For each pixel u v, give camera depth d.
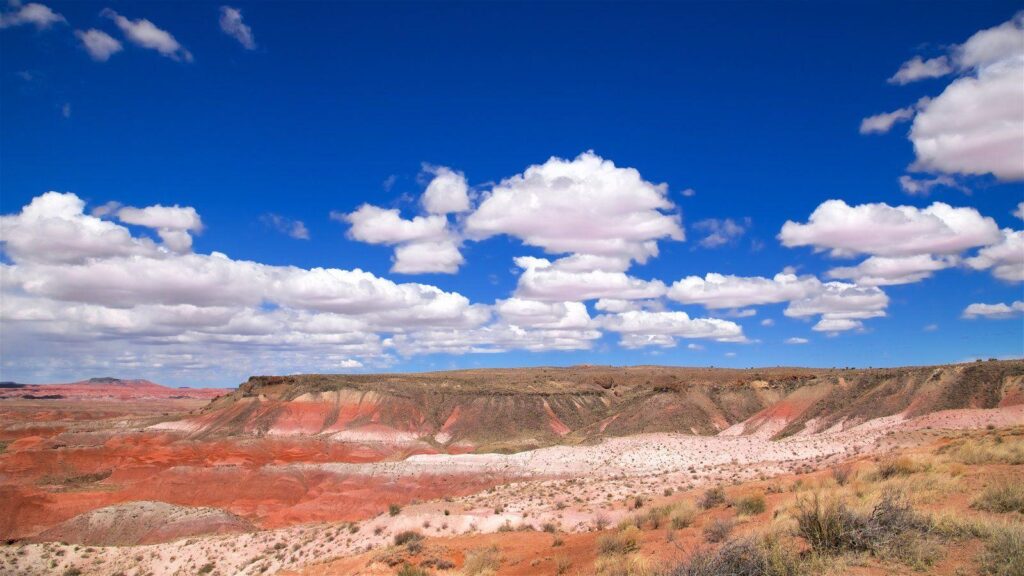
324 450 138.38
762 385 128.38
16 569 58.00
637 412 128.75
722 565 12.26
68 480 125.50
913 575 10.88
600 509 37.81
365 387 170.88
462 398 167.25
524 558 23.92
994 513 14.40
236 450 136.62
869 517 13.20
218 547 55.03
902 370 104.62
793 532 14.55
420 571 23.75
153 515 80.31
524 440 139.50
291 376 185.88
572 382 186.50
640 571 15.26
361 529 43.59
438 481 98.44
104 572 56.84
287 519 90.06
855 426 89.88
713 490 27.92
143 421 190.38
